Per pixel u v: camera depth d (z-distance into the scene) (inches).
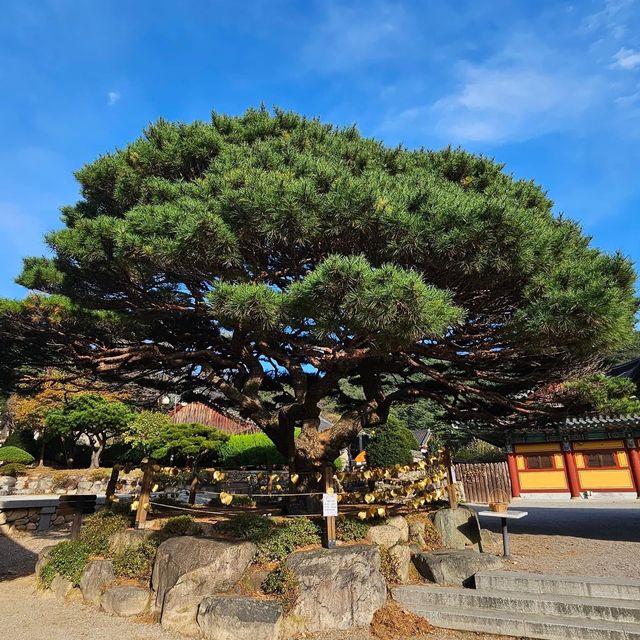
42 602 261.3
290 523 260.8
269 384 433.4
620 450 746.8
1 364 308.3
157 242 205.5
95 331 283.7
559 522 506.0
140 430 631.8
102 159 302.0
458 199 216.8
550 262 223.5
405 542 285.6
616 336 215.0
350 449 930.7
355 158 317.7
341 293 178.9
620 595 223.0
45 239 244.1
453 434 1116.5
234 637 197.5
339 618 216.2
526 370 316.2
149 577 248.2
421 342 269.6
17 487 690.2
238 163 261.9
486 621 215.0
